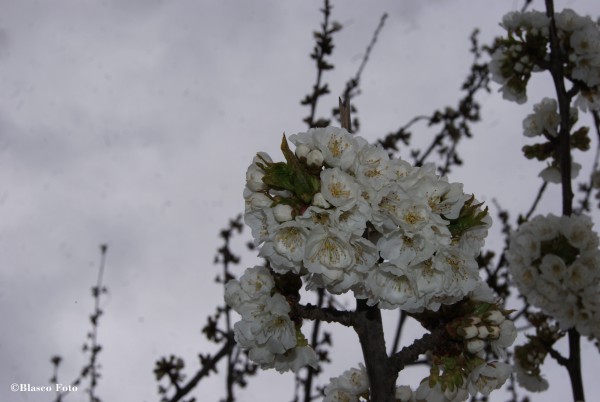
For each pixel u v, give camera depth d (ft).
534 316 4.30
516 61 4.59
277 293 2.71
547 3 4.52
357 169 2.65
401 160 2.74
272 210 2.66
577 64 4.45
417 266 2.72
